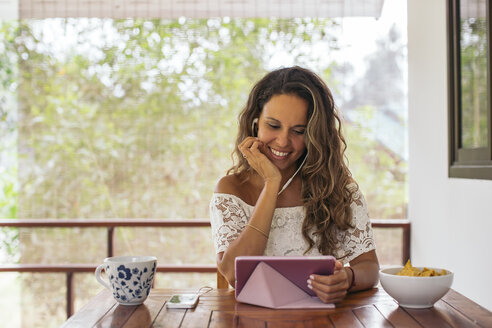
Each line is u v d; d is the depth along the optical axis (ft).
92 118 9.98
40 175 9.95
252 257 3.74
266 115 4.86
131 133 9.97
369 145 10.44
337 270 3.83
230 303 3.79
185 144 9.93
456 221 7.47
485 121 6.56
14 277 9.61
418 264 9.14
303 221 5.02
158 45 9.95
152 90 9.96
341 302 3.80
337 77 9.83
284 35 9.86
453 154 7.63
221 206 4.96
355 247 4.95
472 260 6.93
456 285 7.50
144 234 9.73
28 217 9.93
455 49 7.49
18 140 9.95
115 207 9.95
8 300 9.62
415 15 9.23
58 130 9.98
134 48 9.98
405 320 3.33
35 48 9.99
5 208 13.43
